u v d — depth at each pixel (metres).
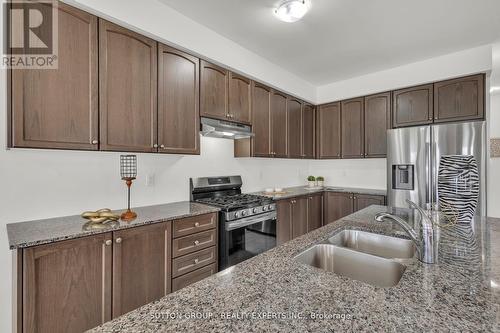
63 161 1.79
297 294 0.72
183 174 2.57
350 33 2.39
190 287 0.77
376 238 1.39
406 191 2.88
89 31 1.64
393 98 3.28
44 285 1.28
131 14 1.79
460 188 1.55
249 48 2.71
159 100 2.02
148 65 1.95
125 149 1.82
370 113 3.49
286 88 3.31
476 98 2.69
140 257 1.66
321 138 3.98
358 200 3.47
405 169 2.94
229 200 2.60
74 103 1.58
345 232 1.49
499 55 2.83
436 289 0.75
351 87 3.63
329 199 3.78
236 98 2.68
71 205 1.83
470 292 0.73
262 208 2.52
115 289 1.54
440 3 1.93
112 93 1.75
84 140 1.62
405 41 2.54
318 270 0.89
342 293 0.73
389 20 2.17
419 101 3.07
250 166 3.37
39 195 1.69
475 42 2.56
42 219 1.70
